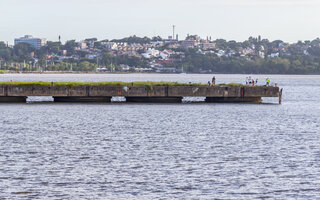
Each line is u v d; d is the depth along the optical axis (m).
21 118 102.38
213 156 64.69
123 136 80.62
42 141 74.56
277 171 57.16
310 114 121.56
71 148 69.19
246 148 70.56
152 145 72.25
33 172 55.56
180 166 59.03
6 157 62.34
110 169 57.38
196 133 84.88
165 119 104.00
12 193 48.53
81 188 50.41
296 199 48.03
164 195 48.62
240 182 52.81
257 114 117.69
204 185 51.69
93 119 102.69
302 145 73.56
